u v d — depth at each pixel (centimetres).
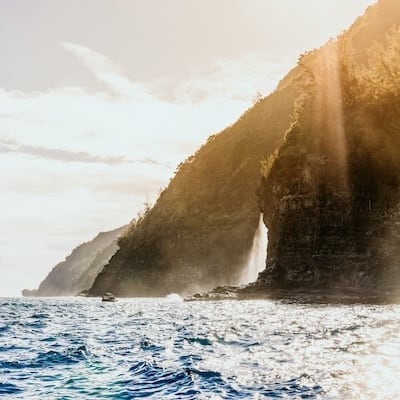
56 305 8106
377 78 7919
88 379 1305
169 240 15238
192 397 1063
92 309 5997
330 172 7419
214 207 14700
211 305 5675
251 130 15875
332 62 8388
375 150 7231
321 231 7200
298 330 2359
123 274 16188
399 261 6169
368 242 6662
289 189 7644
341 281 6706
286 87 16150
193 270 13912
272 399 1016
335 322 2717
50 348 1983
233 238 13338
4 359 1675
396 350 1600
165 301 9256
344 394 1030
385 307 4188
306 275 7112
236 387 1140
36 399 1090
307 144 7944
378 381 1139
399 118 7344
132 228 19012
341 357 1496
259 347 1802
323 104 8194
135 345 1991
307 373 1262
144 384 1219
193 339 2136
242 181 14512
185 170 17288
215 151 16438
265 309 4334
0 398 1102
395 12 12344
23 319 4131
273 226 8194
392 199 6756
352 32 13575
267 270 7656
